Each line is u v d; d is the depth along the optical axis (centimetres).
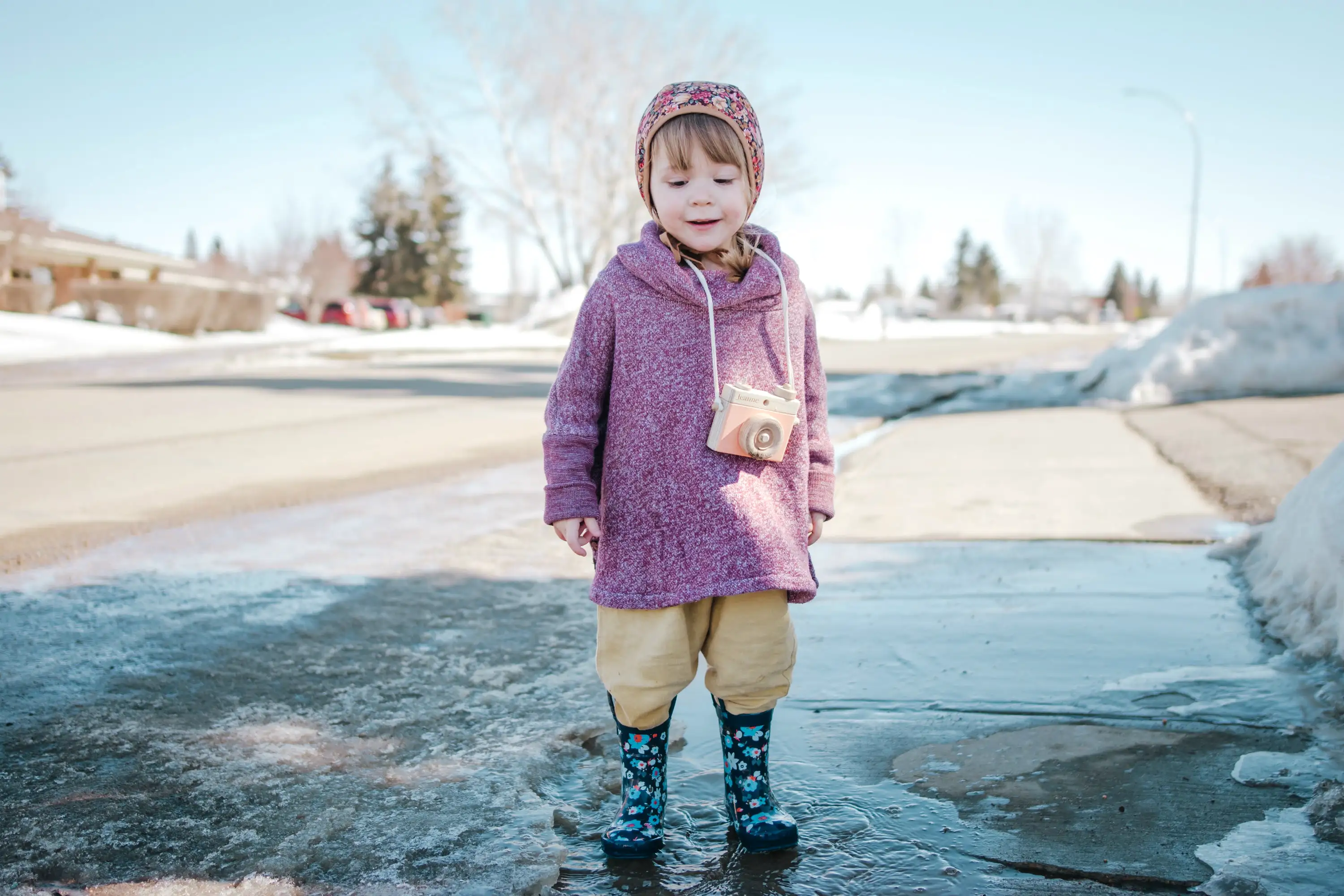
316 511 538
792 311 205
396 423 941
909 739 239
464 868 183
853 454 691
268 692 275
